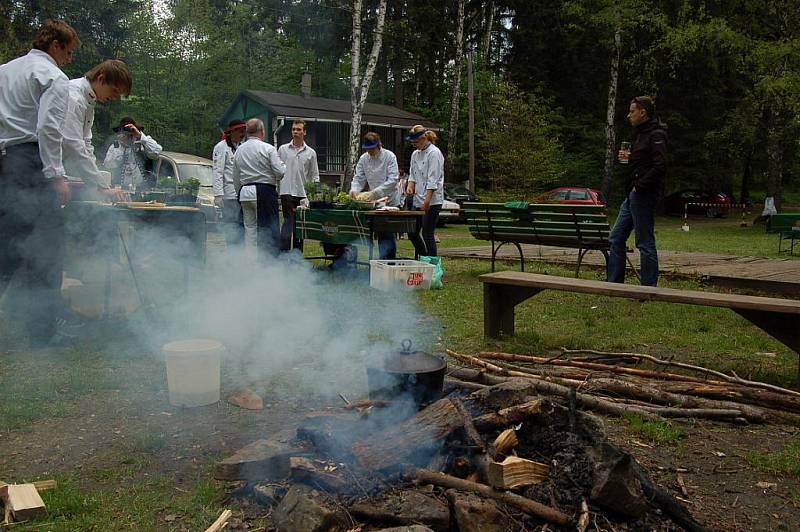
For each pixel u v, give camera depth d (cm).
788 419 290
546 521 192
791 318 324
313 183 768
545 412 227
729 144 2336
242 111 2369
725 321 506
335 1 2134
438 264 689
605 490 194
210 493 214
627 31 2280
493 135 2403
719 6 2016
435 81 3016
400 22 2464
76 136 395
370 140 761
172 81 2467
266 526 198
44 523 199
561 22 2852
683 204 2745
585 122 2945
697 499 221
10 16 1775
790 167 2756
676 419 294
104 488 223
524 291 433
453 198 2011
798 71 1730
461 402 231
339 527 187
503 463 199
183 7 2509
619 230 591
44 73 379
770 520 208
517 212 714
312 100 2367
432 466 216
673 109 2738
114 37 2108
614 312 536
